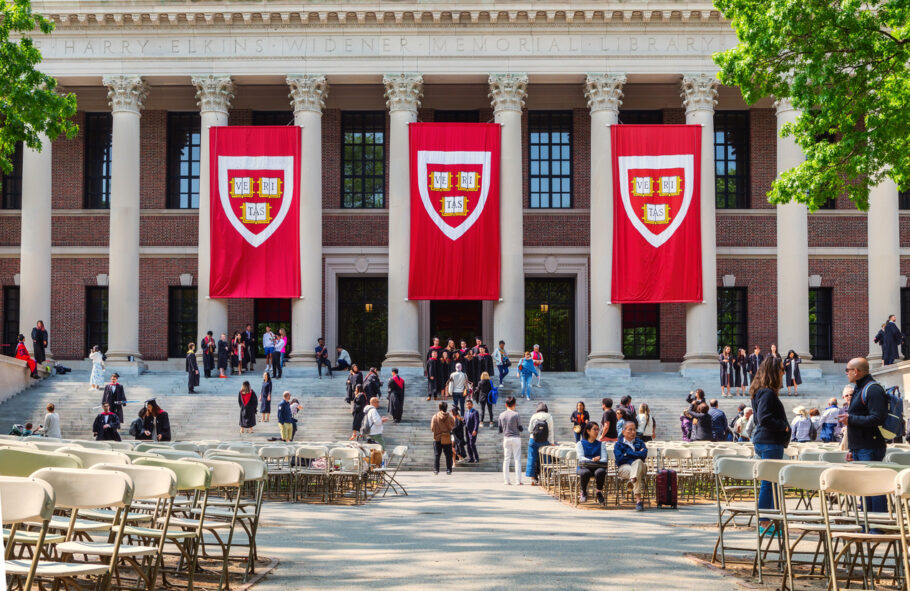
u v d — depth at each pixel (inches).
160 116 2016.5
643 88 1964.8
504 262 1763.0
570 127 2014.0
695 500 917.2
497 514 771.4
